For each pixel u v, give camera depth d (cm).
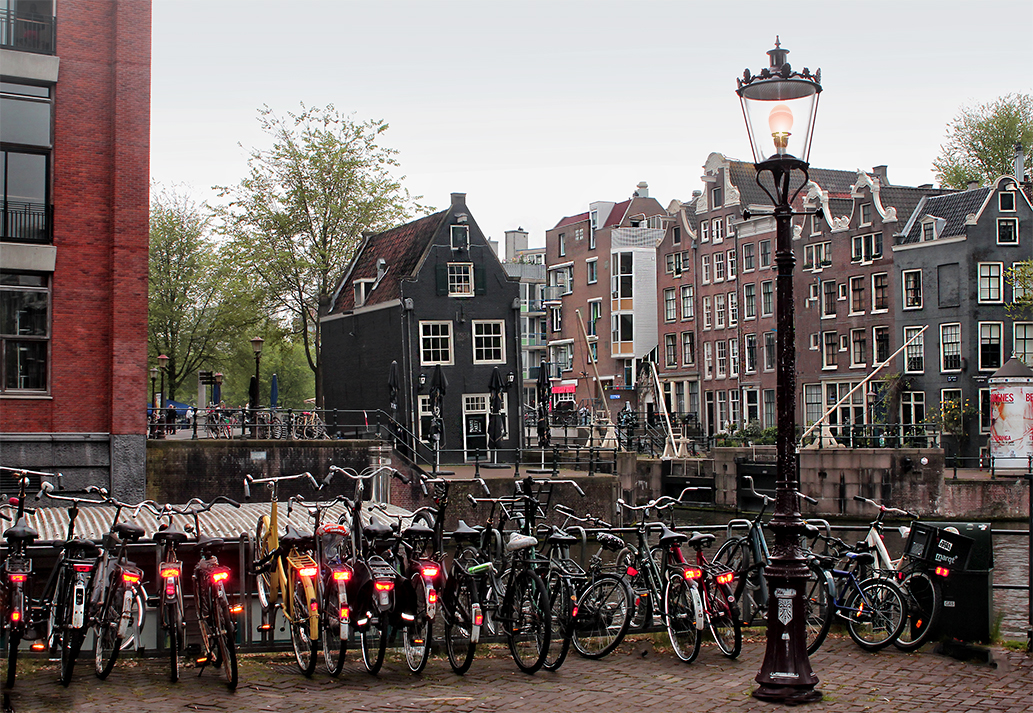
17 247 2067
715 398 5678
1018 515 3506
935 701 755
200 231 4962
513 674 857
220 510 1767
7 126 2078
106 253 2155
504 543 939
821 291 4988
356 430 4072
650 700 767
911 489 3509
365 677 846
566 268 7038
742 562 1046
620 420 5291
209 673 859
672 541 930
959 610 908
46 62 2094
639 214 6594
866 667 866
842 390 4872
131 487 2136
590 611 912
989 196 4309
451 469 3444
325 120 4431
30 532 844
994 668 853
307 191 4356
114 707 749
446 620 869
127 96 2156
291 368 7319
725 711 737
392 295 4044
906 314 4525
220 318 4559
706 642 968
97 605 809
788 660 776
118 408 2128
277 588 935
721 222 5647
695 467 4209
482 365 4047
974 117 5791
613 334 6488
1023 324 4300
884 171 4856
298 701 768
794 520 790
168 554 855
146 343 2161
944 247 4381
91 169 2145
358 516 871
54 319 2109
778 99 802
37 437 2081
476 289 4066
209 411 3150
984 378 4253
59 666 871
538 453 4006
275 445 2839
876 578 941
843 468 3609
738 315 5491
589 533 1019
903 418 4512
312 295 4584
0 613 863
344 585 812
